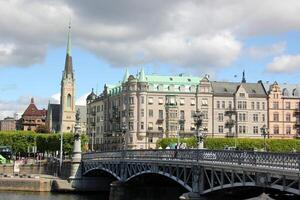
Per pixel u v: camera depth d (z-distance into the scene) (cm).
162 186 6159
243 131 15412
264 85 16075
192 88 15475
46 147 13888
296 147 13125
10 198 7125
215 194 4372
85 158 8088
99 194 7938
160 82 15500
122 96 15912
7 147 12581
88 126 19512
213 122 15288
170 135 15112
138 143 15112
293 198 3928
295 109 15825
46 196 7475
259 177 3512
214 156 4206
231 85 15812
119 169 6625
